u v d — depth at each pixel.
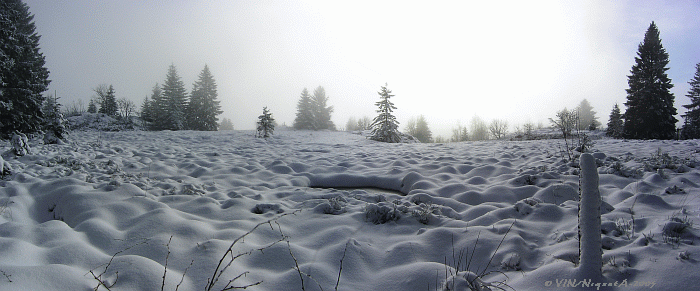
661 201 4.43
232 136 20.56
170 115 43.66
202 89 47.91
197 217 4.64
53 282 2.42
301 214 4.96
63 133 12.09
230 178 7.73
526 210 4.66
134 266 2.85
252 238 3.92
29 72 18.77
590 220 2.67
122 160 9.19
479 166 8.58
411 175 7.53
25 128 17.28
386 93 23.48
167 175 7.71
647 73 29.98
